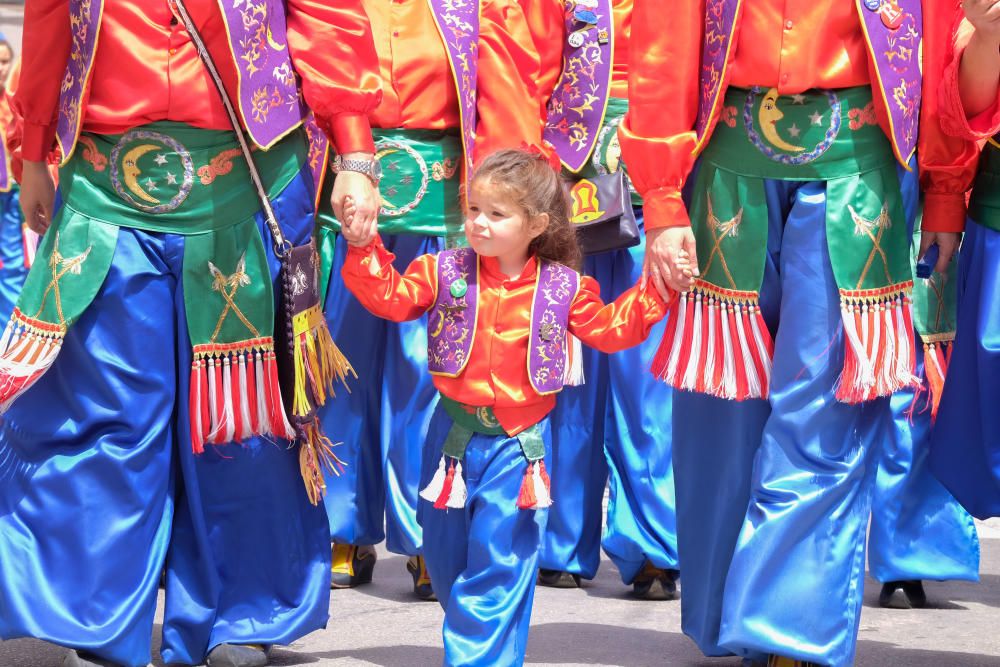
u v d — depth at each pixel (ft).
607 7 24.76
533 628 22.30
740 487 18.66
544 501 17.72
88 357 18.21
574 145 24.86
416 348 24.59
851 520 17.98
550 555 25.57
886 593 24.21
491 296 17.87
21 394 18.33
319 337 19.20
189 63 17.95
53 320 18.06
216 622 19.13
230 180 18.39
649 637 21.70
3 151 41.22
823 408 17.83
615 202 24.26
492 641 17.47
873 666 20.02
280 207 18.71
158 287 18.35
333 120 18.42
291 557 19.42
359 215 17.98
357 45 18.44
